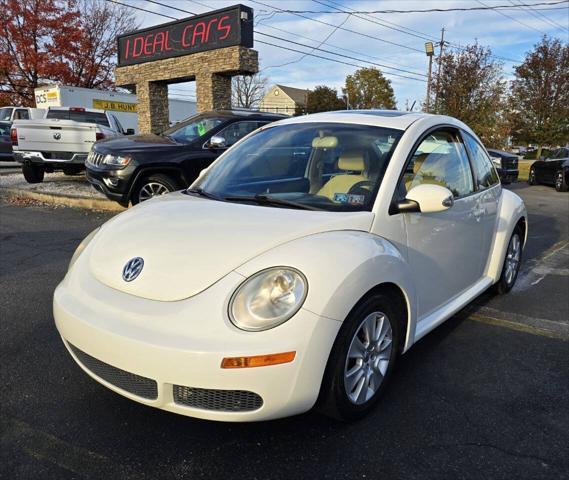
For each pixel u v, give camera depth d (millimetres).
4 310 4109
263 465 2297
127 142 7668
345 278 2305
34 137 10484
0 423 2578
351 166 3070
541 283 5281
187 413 2203
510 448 2453
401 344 2885
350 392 2514
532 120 28750
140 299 2330
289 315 2166
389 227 2809
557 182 16422
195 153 7602
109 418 2637
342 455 2373
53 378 3035
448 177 3537
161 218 2846
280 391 2152
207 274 2316
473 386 3051
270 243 2422
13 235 6887
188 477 2215
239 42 12430
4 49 27078
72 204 9289
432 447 2447
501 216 4336
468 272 3824
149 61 15000
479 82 23234
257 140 3777
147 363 2148
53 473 2223
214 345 2088
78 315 2389
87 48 28281
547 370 3283
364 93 59281
